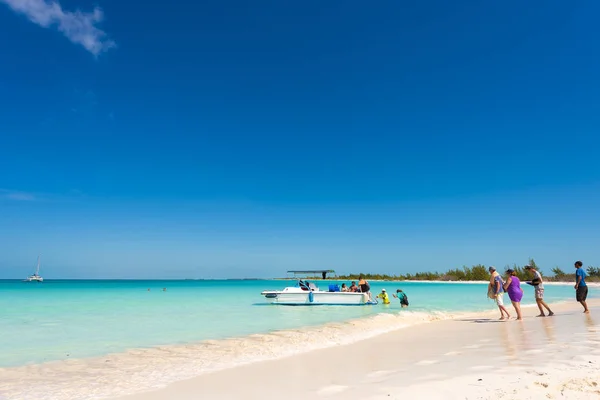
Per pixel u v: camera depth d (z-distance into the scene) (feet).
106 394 16.34
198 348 27.12
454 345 24.59
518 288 38.93
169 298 87.56
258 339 30.68
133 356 24.64
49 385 17.97
